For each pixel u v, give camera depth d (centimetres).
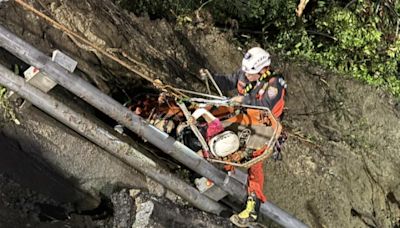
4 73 494
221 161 548
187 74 686
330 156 767
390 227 822
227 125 548
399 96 992
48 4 579
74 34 524
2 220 496
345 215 742
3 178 510
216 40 773
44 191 534
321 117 816
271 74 529
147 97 595
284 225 615
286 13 920
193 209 585
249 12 886
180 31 747
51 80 502
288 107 784
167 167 586
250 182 570
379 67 984
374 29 974
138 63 625
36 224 517
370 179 816
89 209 561
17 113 520
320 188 727
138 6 741
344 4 1002
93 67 587
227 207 612
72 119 526
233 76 576
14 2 550
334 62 941
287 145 722
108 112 522
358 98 894
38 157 531
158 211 542
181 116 571
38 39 558
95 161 557
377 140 876
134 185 576
